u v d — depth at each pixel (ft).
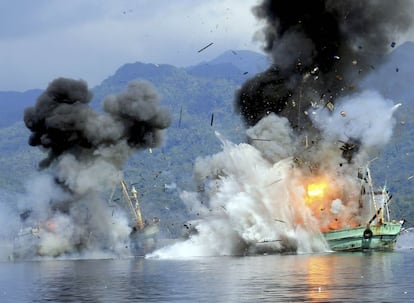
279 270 445.78
